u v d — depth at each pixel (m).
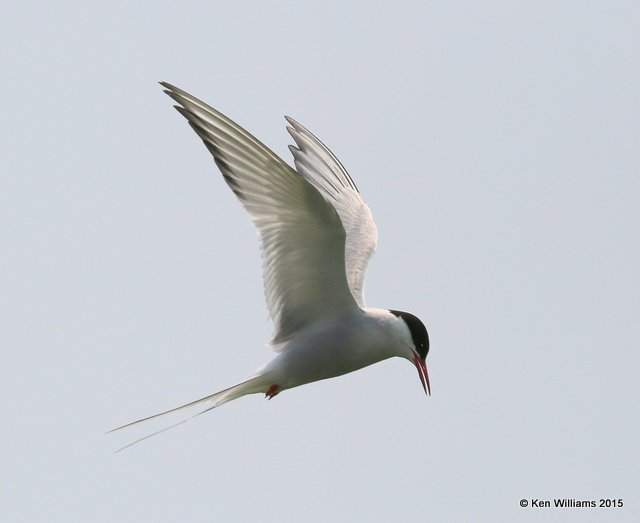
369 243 13.53
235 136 10.00
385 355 12.22
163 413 11.24
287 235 10.70
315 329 11.71
